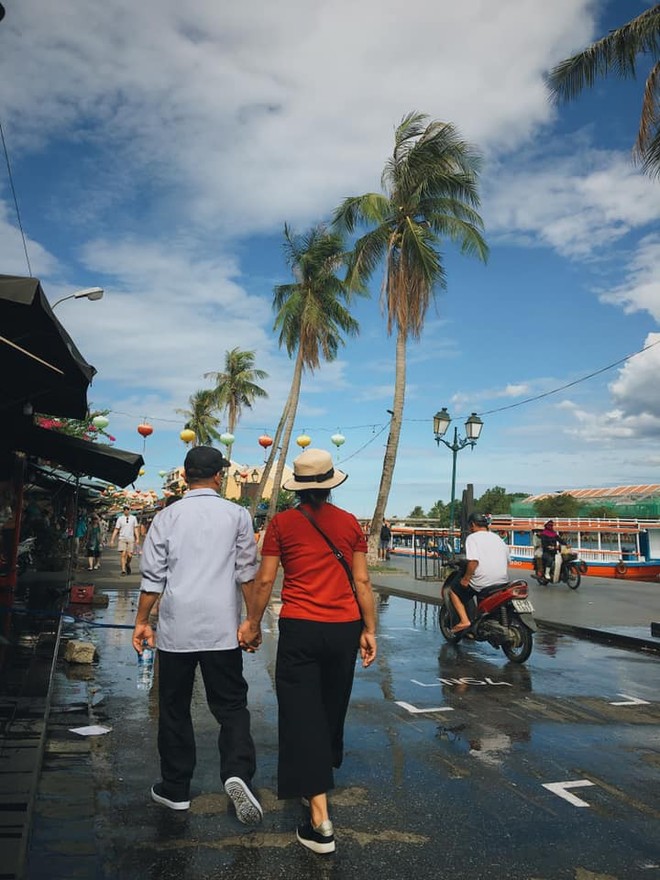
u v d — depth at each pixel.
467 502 18.02
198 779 4.11
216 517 3.65
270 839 3.34
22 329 6.04
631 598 15.28
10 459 9.43
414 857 3.21
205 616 3.50
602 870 3.12
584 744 5.01
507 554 8.55
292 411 30.05
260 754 4.66
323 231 30.47
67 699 5.88
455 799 3.91
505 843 3.37
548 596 15.73
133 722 5.26
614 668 7.98
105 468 10.93
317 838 3.21
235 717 3.52
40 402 9.52
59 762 4.30
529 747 4.91
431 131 22.89
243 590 3.71
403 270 22.62
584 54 12.22
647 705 6.25
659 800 3.96
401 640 9.69
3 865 2.71
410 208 22.94
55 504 18.36
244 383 47.12
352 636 3.45
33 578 13.66
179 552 3.58
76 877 2.80
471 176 22.56
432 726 5.43
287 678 3.39
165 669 3.56
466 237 22.42
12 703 5.00
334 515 3.58
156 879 2.94
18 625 8.53
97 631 9.36
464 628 8.59
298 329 31.20
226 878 2.97
